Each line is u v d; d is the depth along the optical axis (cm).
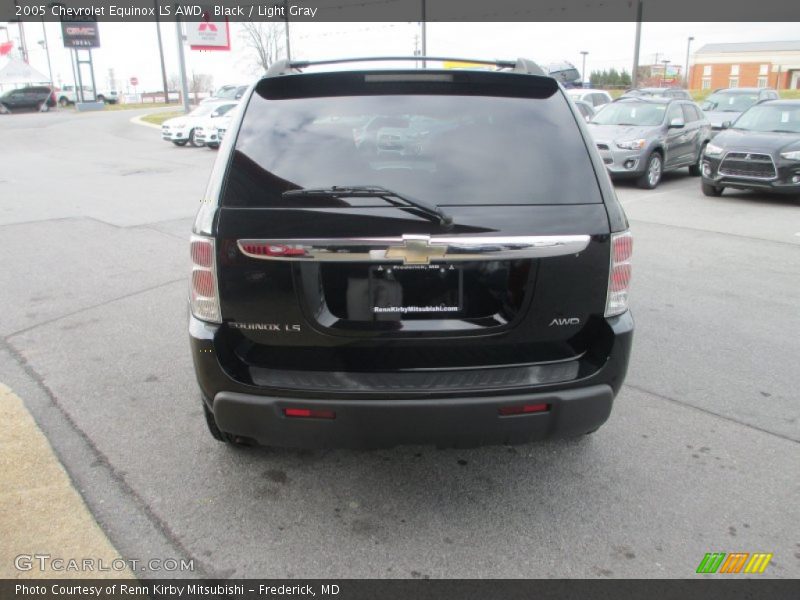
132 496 309
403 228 249
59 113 3994
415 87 292
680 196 1200
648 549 275
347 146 271
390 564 267
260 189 259
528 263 259
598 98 1948
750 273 679
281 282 256
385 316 261
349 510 300
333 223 250
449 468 334
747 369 447
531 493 313
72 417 381
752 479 323
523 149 272
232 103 2188
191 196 1173
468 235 250
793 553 273
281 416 264
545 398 262
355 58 341
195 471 329
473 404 258
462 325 262
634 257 743
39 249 769
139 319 539
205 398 283
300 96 290
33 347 483
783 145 1074
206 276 262
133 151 2048
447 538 282
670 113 1352
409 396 259
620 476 326
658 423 377
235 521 292
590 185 267
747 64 7275
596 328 274
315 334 263
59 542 278
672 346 487
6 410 387
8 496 307
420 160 267
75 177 1437
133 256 738
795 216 996
